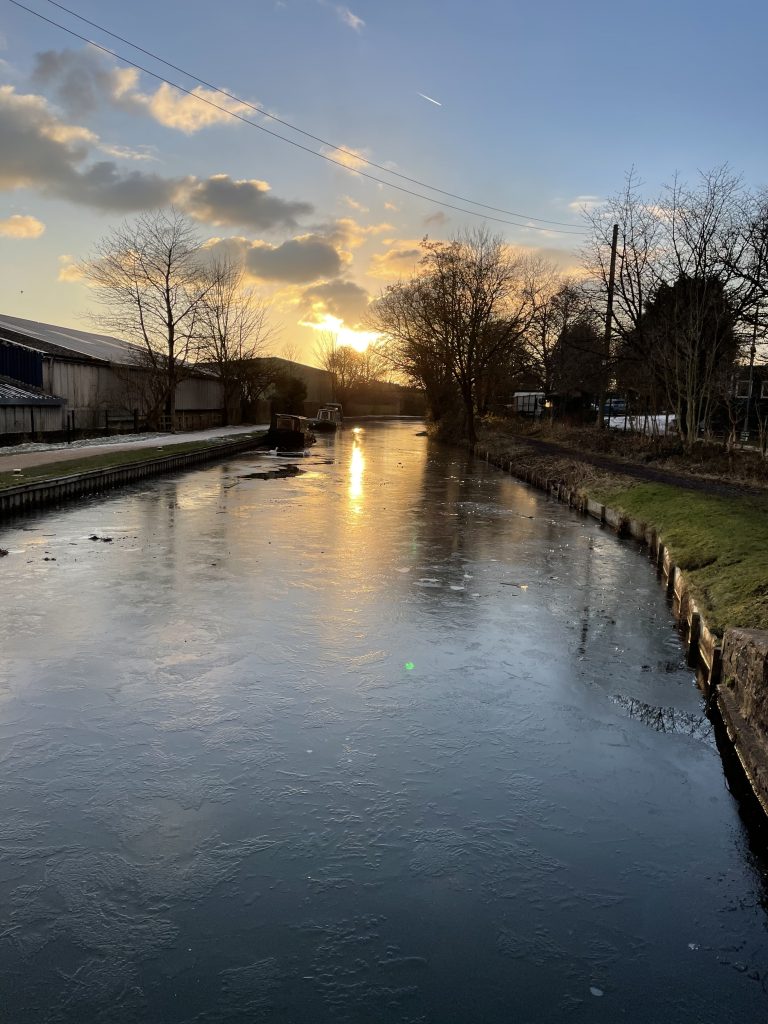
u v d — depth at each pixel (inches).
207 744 215.3
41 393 1182.9
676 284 994.1
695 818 186.5
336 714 238.7
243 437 1587.1
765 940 144.9
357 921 145.4
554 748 221.0
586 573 455.2
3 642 298.0
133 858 162.4
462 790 195.0
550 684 271.0
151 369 1633.9
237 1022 121.6
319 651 296.8
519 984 131.6
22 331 1408.7
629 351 1245.1
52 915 144.6
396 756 212.2
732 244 925.2
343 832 174.2
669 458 875.4
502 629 334.6
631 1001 128.7
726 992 131.4
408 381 2162.9
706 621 292.5
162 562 447.2
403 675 274.2
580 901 153.8
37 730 222.1
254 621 333.1
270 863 162.1
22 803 182.5
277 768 202.8
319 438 2062.0
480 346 1643.7
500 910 150.1
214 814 180.1
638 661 298.4
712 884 160.9
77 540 509.7
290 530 575.5
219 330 2127.2
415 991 129.0
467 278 1608.0
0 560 440.8
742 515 466.0
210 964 133.6
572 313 1798.7
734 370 940.0
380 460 1357.0
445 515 688.4
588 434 1322.6
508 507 761.0
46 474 708.0
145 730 223.3
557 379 1841.8
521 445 1354.6
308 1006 125.3
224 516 637.3
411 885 156.5
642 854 170.6
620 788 199.5
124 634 310.5
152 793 188.5
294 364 3656.5
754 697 214.2
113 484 818.8
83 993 126.6
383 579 421.4
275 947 138.0
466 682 269.9
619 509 618.8
